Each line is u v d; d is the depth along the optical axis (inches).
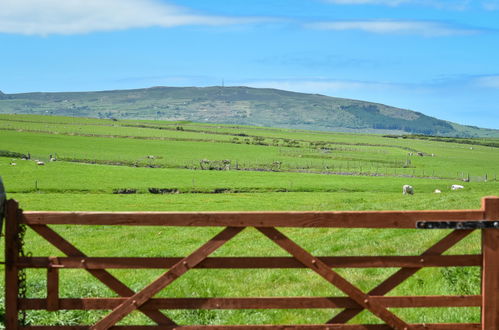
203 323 433.1
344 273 617.6
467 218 326.3
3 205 323.9
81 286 567.2
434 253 330.0
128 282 634.2
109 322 323.6
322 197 3353.8
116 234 1523.1
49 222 322.3
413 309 449.1
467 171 6274.6
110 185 3846.0
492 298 325.1
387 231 953.5
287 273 639.8
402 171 6067.9
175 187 3892.7
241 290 569.6
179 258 325.4
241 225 324.2
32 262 323.0
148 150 7524.6
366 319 430.9
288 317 449.7
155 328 327.0
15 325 323.6
